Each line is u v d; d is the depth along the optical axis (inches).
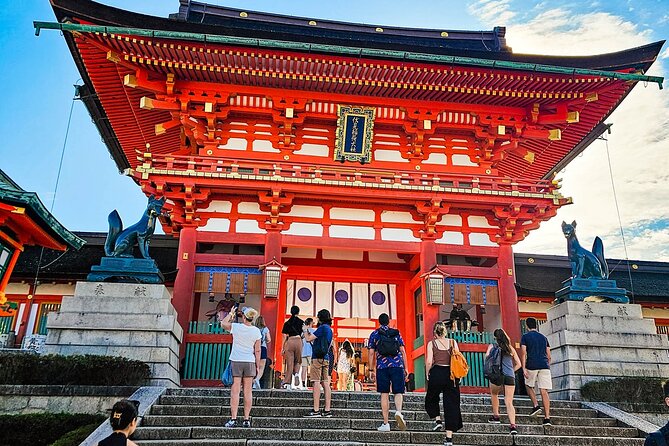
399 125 994.7
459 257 1027.3
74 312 664.4
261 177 879.7
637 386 663.8
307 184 892.0
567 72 891.4
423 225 956.6
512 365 534.9
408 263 1084.5
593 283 780.0
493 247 962.1
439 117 995.9
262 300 864.9
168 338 663.8
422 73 894.4
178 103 925.8
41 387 557.0
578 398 685.3
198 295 992.2
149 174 862.5
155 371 643.5
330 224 936.3
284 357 661.9
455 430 466.0
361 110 960.9
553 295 1236.5
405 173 936.3
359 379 1087.0
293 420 508.4
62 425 513.0
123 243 721.0
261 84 931.3
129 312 674.2
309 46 844.6
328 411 534.0
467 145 1020.5
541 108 999.0
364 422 515.2
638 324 746.8
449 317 1040.2
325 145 981.2
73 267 1125.7
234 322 537.6
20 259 1128.2
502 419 563.8
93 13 811.4
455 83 920.9
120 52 857.5
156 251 1208.8
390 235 945.5
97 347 649.0
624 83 944.3
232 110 954.7
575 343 717.3
